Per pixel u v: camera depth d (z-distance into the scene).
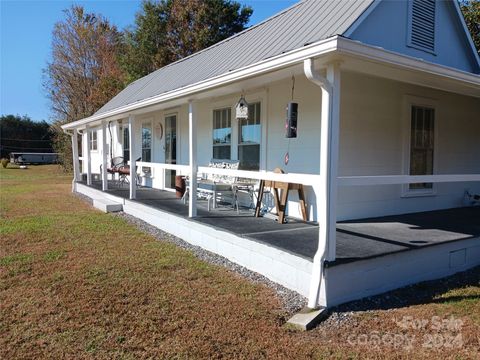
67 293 4.10
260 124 7.13
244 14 25.19
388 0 5.73
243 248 5.04
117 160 14.40
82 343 3.08
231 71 5.02
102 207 9.48
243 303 3.89
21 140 44.44
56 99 28.05
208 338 3.19
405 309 3.85
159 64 24.36
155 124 11.51
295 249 4.31
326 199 3.81
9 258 5.35
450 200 8.04
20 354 2.91
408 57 4.20
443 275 4.93
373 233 5.25
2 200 11.68
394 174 6.78
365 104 6.23
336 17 4.75
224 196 8.27
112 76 26.78
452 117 7.96
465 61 7.41
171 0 24.62
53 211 9.54
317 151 5.95
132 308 3.74
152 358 2.88
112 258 5.41
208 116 8.77
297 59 3.88
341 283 3.90
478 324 3.52
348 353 3.00
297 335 3.29
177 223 6.78
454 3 6.85
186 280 4.54
